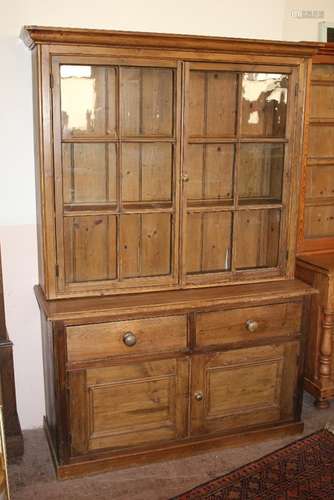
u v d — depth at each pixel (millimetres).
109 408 2197
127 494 2113
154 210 2223
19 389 2531
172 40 2045
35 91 2094
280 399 2469
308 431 2561
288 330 2398
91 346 2104
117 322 2115
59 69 1982
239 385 2381
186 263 2402
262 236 2531
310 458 2348
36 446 2426
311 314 2717
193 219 2402
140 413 2246
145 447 2283
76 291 2193
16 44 2205
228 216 2445
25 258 2410
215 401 2357
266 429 2469
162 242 2377
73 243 2258
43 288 2252
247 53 2186
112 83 2162
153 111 2260
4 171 2297
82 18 2287
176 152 2207
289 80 2297
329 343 2641
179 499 2084
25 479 2197
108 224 2287
